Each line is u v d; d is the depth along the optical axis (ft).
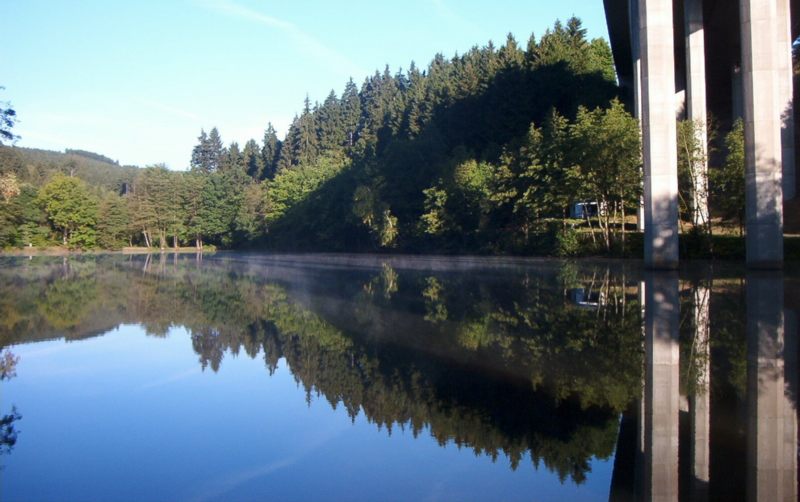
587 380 28.35
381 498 16.96
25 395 29.76
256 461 20.16
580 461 18.98
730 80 189.37
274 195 280.51
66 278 114.42
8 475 19.35
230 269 141.28
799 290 60.03
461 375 30.50
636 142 112.98
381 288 79.41
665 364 30.78
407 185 198.59
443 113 253.24
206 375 33.37
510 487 17.30
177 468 19.70
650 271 87.30
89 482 18.65
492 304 57.36
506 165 149.18
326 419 24.50
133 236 338.75
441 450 20.49
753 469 17.80
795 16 132.46
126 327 51.44
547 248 138.10
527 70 217.77
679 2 131.13
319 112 427.33
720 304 51.26
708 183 109.81
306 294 75.41
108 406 27.53
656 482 17.07
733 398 24.61
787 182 119.75
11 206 209.36
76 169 520.42
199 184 330.95
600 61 249.55
